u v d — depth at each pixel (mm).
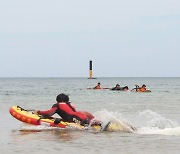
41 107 28359
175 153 9367
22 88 76312
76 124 14875
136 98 41312
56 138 12125
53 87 83250
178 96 45719
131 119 18406
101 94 50781
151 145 10578
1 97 42688
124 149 9945
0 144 10797
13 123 16672
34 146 10430
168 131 13578
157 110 25391
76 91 60750
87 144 10789
